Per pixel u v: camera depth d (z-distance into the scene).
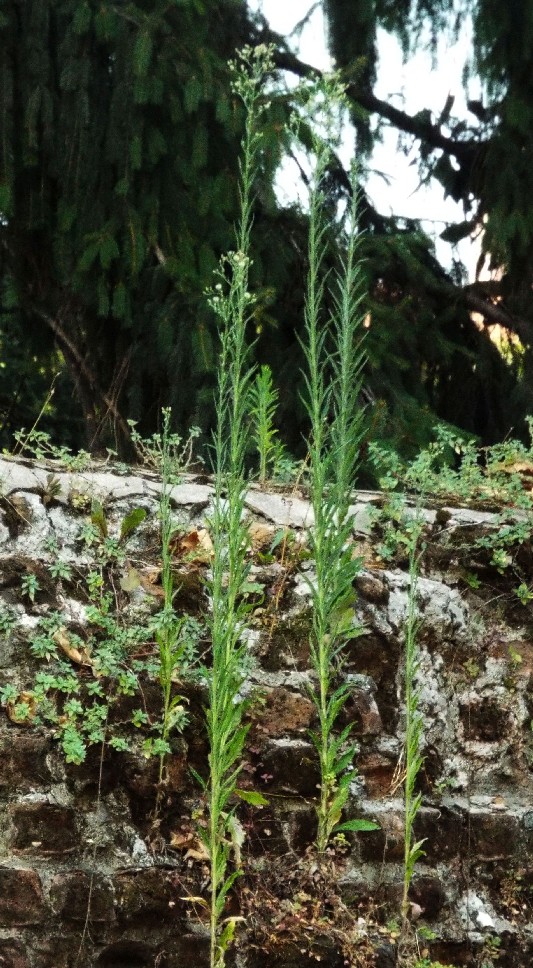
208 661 3.44
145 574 3.53
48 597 3.33
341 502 3.25
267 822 3.34
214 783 2.93
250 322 7.29
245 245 3.23
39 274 8.02
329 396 3.32
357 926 3.28
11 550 3.39
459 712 3.79
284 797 3.38
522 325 8.79
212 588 3.16
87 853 3.09
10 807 3.05
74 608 3.36
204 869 3.17
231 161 7.15
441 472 4.54
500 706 3.85
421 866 3.48
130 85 6.87
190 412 7.09
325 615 3.20
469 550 4.04
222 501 3.77
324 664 3.21
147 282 7.34
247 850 3.28
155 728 3.24
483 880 3.57
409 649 3.30
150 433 7.79
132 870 3.09
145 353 7.55
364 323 7.61
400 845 3.46
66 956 2.96
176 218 7.18
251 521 3.22
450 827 3.56
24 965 2.92
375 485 6.93
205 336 6.82
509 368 9.11
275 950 3.17
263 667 3.53
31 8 7.05
